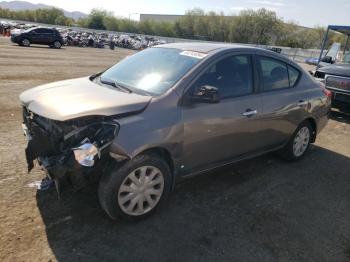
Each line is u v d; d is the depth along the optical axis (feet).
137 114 10.77
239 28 240.94
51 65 53.83
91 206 12.00
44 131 11.07
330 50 43.55
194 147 12.25
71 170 9.91
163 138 11.03
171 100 11.49
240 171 16.20
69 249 9.91
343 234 11.87
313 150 20.26
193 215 12.15
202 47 14.01
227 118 13.00
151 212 11.68
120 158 10.17
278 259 10.32
